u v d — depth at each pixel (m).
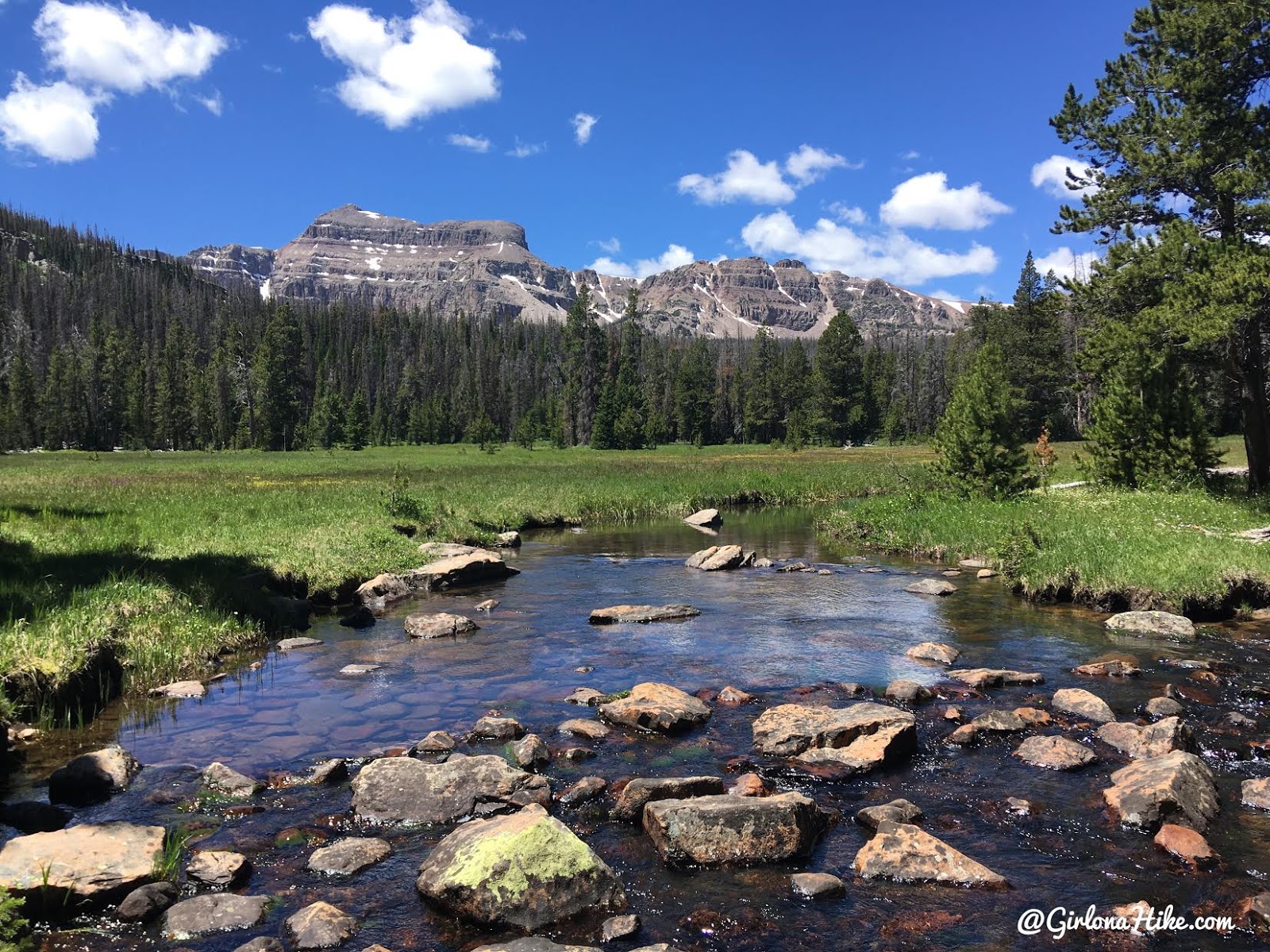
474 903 5.00
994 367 48.06
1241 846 5.91
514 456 86.81
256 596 13.83
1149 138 24.73
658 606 14.60
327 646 12.41
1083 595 15.16
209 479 42.16
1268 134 22.02
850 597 16.27
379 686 10.20
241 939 4.82
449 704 9.47
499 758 7.10
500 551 23.75
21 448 116.56
